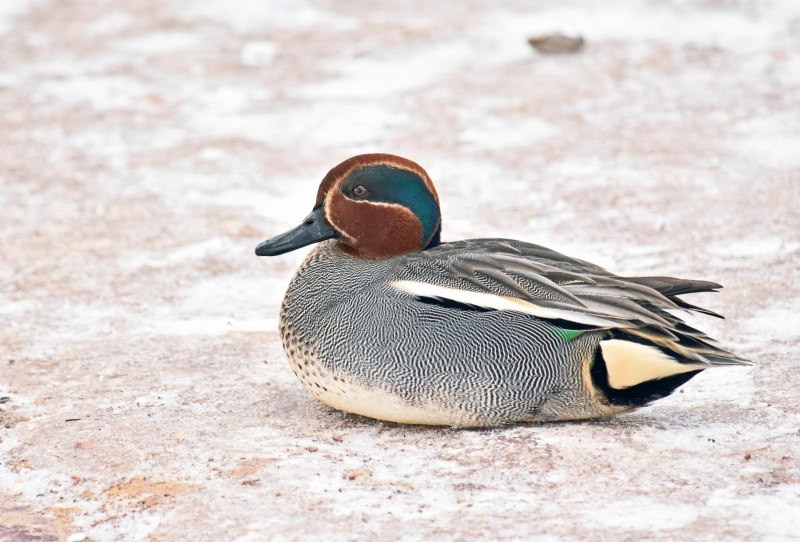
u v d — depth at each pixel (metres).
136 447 9.20
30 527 8.23
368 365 9.04
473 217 14.48
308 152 16.92
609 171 15.52
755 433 8.86
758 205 14.17
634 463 8.35
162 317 12.25
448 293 9.01
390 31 21.30
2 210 15.32
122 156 17.08
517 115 17.52
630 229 13.85
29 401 10.30
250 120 18.19
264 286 13.06
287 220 14.89
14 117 18.47
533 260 9.31
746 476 8.09
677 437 8.81
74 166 16.75
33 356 11.29
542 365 8.86
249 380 10.57
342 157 16.64
